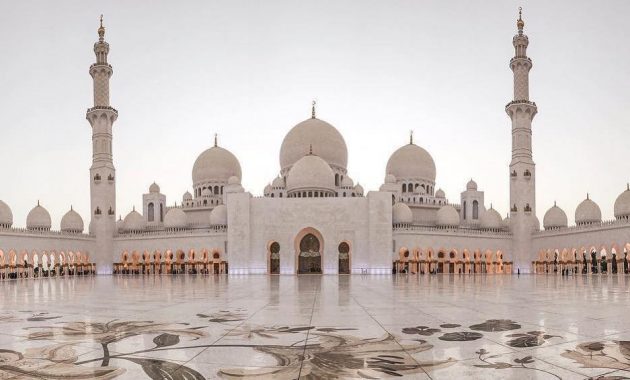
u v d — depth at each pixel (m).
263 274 79.81
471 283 42.44
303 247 84.06
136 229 97.56
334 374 7.56
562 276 66.38
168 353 9.20
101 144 90.56
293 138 98.62
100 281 53.72
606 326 12.64
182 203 104.00
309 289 32.44
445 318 14.59
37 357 8.91
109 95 92.62
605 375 7.41
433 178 104.50
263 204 83.00
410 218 89.25
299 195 88.62
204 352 9.27
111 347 9.84
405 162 102.56
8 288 37.94
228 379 7.27
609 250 71.75
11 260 74.44
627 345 9.84
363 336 11.09
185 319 14.61
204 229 89.25
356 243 82.00
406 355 8.93
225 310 17.44
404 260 84.94
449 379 7.21
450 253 90.62
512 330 11.95
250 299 23.05
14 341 10.73
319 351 9.32
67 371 7.80
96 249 89.25
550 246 84.50
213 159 105.06
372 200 81.75
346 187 93.88
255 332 11.77
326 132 98.56
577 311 16.58
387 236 81.12
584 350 9.33
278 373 7.62
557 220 91.38
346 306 18.89
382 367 7.99
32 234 75.38
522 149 89.88
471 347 9.68
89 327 12.93
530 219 89.06
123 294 28.20
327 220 82.56
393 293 27.55
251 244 82.19
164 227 95.06
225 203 95.94
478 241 88.62
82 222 91.31
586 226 76.19
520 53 90.81
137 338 10.98
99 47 90.31
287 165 98.38
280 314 15.92
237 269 81.00
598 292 27.78
